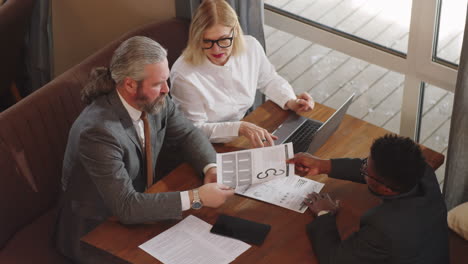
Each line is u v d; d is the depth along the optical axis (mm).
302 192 2094
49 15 3391
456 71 2613
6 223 2387
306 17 3051
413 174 1636
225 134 2391
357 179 2066
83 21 3611
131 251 1854
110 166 1970
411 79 2814
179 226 1947
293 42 3189
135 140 2115
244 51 2609
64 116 2594
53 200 2619
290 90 2697
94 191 2137
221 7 2393
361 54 2934
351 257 1700
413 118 2949
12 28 3189
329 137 2398
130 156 2098
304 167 2125
